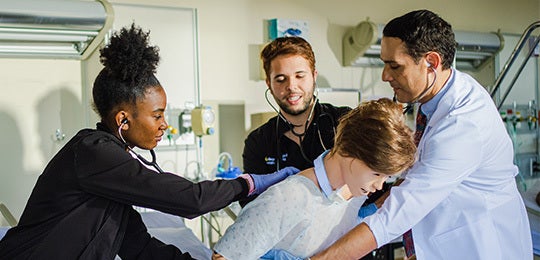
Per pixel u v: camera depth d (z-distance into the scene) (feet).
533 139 14.35
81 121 9.36
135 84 3.48
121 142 3.55
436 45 3.98
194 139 9.84
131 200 3.30
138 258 3.95
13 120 8.80
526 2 14.57
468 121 3.81
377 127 3.23
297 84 4.97
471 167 3.81
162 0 10.02
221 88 10.79
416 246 4.27
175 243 6.77
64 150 3.44
